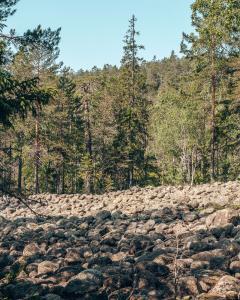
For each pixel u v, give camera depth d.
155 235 16.30
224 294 9.84
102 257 13.70
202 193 28.48
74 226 21.34
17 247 16.72
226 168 54.72
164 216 21.19
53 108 45.56
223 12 26.02
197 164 62.41
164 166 65.69
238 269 11.40
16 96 12.19
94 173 56.69
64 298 11.34
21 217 27.28
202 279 10.78
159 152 64.88
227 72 38.97
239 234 14.54
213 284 10.63
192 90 41.50
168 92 61.84
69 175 66.00
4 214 30.94
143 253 14.38
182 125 55.72
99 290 11.39
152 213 22.27
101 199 34.19
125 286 11.42
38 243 17.39
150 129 67.25
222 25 27.53
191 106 53.97
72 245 16.67
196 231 16.11
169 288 10.70
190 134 56.38
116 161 56.25
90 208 29.80
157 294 10.52
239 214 17.56
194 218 19.91
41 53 37.91
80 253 14.68
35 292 11.62
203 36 34.62
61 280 12.48
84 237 18.47
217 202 22.36
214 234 15.54
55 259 14.43
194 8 27.66
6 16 11.94
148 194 32.88
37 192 43.34
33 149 44.03
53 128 48.25
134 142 55.28
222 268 11.66
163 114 62.00
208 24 28.58
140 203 28.97
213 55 37.22
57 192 61.81
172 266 12.12
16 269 14.20
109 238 16.52
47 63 39.06
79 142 61.62
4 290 11.88
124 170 59.59
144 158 58.97
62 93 54.53
